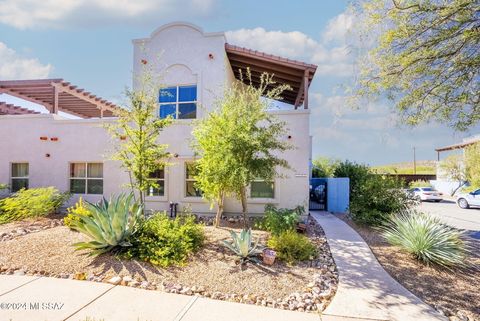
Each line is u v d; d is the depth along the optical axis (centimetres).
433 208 2000
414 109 588
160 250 609
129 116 928
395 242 763
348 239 852
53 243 681
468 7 450
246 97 931
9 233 793
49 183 1300
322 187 1468
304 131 1106
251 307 445
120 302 441
